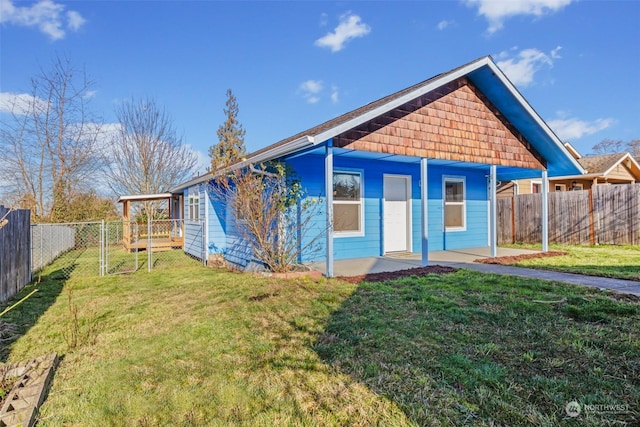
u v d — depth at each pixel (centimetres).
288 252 717
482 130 874
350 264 786
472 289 521
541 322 377
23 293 633
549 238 1234
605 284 543
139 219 2047
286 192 735
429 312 421
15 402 252
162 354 340
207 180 966
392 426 215
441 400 240
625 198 1077
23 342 388
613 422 212
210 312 473
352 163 882
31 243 771
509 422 216
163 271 883
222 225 1070
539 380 260
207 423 227
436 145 790
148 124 2359
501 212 1348
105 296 602
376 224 928
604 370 274
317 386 266
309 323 402
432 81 755
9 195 1847
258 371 294
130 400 258
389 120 725
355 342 341
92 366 322
